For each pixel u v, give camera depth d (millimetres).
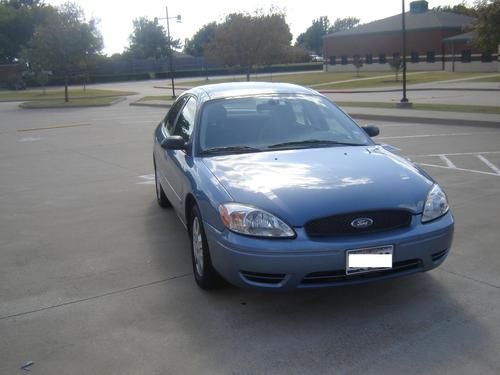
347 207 3727
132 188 8539
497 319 3797
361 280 3744
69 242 5875
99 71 73125
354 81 43469
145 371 3326
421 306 4031
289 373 3244
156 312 4102
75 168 10664
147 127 18172
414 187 4012
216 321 3924
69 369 3377
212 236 3986
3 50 79625
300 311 4023
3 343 3715
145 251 5492
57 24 32750
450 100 23547
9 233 6285
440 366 3260
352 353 3438
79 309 4199
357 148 4836
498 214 6270
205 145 4922
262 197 3846
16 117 24906
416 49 58500
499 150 10727
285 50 43562
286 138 4984
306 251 3607
